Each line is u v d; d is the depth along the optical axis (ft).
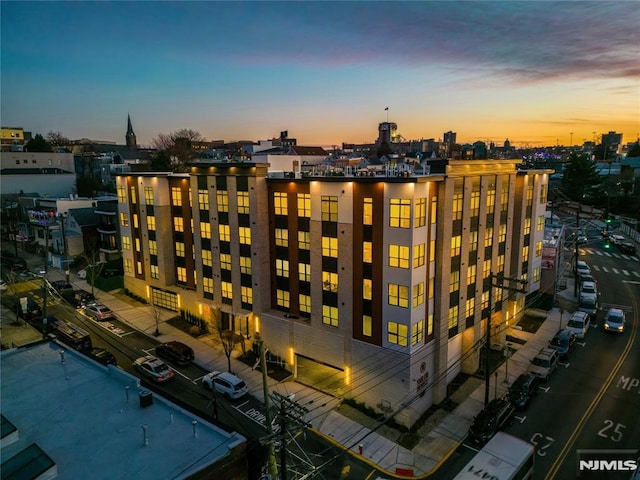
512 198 135.74
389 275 101.65
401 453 92.32
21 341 139.44
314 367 123.75
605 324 148.87
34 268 223.30
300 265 123.54
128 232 181.57
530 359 131.34
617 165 419.95
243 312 136.67
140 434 64.59
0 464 54.60
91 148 472.44
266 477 69.26
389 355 103.09
